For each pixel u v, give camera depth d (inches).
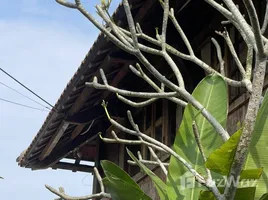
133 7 304.2
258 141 154.9
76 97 410.3
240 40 313.1
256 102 133.6
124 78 402.0
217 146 172.7
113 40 158.9
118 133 503.5
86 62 362.9
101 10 172.6
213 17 336.8
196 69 353.4
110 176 167.2
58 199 166.6
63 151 524.1
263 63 136.9
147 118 442.6
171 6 315.9
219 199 129.4
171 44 346.3
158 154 399.2
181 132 178.2
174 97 181.9
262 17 291.7
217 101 180.7
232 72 316.2
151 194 392.5
